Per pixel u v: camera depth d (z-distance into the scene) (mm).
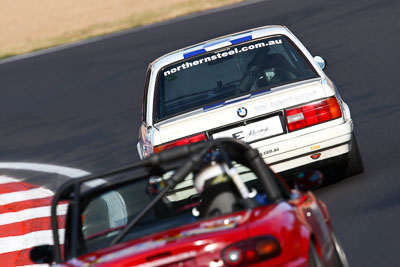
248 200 15727
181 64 30891
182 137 27906
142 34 103500
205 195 16641
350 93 51000
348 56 63938
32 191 45250
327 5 90750
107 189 18766
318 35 76312
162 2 143500
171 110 29125
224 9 107750
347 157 28984
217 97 29016
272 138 27797
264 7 100000
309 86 28406
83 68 90250
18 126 69062
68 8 162000
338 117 28312
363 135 39125
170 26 104312
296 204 16672
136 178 18781
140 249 13922
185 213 18156
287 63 29828
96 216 18578
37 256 18031
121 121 61375
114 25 124875
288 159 27969
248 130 27875
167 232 14727
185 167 16016
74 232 15945
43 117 70438
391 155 33812
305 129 27938
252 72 29594
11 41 133625
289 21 86875
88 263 14102
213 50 31062
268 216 14484
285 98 28031
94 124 62719
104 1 163250
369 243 23469
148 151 28703
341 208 27609
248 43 30969
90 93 76062
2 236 36750
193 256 13352
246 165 18297
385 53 61281
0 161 56969
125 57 90312
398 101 45094
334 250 18609
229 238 13516
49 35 131875
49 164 52250
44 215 39281
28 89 85438
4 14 167750
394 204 26703
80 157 52469
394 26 71250
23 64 103000
